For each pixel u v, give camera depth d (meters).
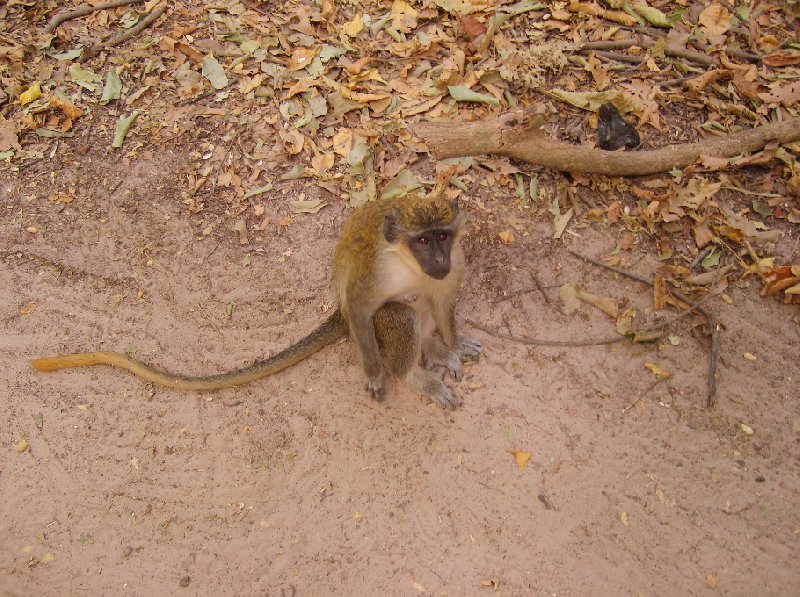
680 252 1.37
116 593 1.12
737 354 1.27
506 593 1.09
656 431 1.21
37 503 1.20
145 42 1.67
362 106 1.55
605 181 1.44
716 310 1.30
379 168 1.49
